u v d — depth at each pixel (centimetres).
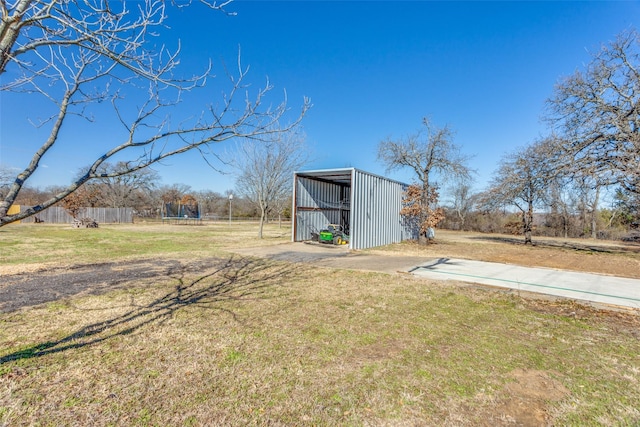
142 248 1151
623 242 2022
